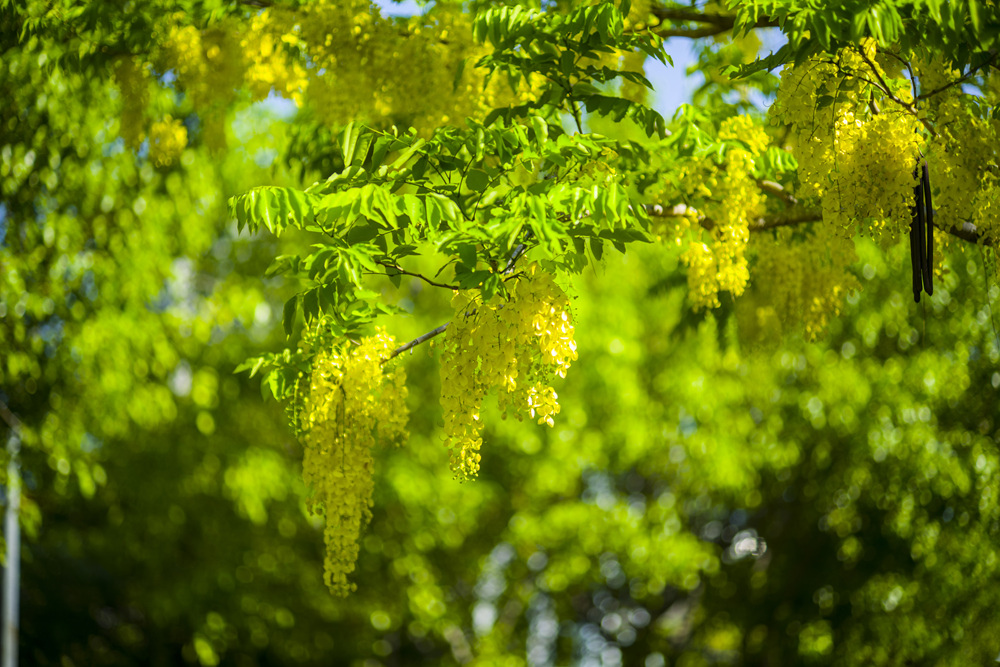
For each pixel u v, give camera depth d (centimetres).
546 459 1024
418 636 1208
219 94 447
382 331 331
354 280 277
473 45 409
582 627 1265
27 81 509
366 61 407
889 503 779
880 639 779
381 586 1079
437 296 984
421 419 1013
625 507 1024
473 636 1216
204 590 983
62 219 607
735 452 884
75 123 550
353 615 1091
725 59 494
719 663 1117
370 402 321
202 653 964
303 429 329
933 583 727
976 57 305
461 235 273
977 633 707
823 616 870
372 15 407
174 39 431
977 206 309
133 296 697
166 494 950
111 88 525
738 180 377
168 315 806
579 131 376
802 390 827
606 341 933
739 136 397
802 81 304
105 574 1101
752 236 430
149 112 501
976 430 711
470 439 281
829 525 893
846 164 301
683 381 915
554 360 274
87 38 443
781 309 429
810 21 275
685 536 1012
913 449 739
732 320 568
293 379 342
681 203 392
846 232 306
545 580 1096
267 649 1131
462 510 1032
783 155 398
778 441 860
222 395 969
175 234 722
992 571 695
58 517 1001
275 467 942
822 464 866
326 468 318
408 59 404
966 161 306
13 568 815
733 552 1117
